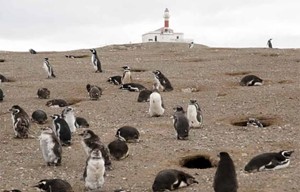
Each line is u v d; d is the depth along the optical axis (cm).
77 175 1484
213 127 2056
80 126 2066
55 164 1575
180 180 1341
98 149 1377
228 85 2952
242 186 1323
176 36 9644
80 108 2419
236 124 2167
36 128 2061
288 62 3684
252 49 4653
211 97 2616
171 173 1337
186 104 2488
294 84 2850
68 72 3531
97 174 1321
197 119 2031
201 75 3316
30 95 2750
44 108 2411
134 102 2550
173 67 3694
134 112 2364
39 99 2647
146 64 3894
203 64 3781
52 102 2461
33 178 1460
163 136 1909
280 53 4184
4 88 2933
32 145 1828
